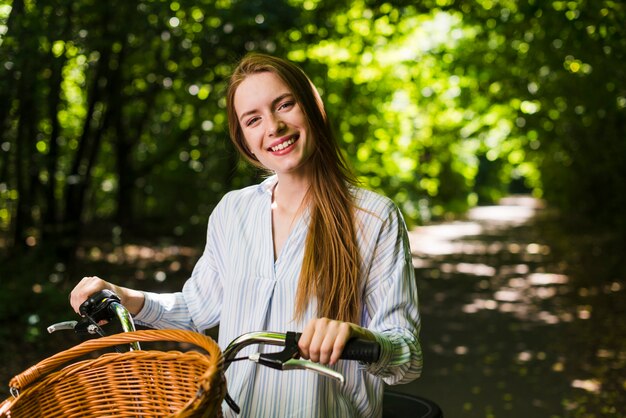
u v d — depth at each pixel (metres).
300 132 2.31
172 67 11.16
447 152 32.44
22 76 8.62
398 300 2.25
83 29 9.43
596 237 20.75
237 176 15.23
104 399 2.08
